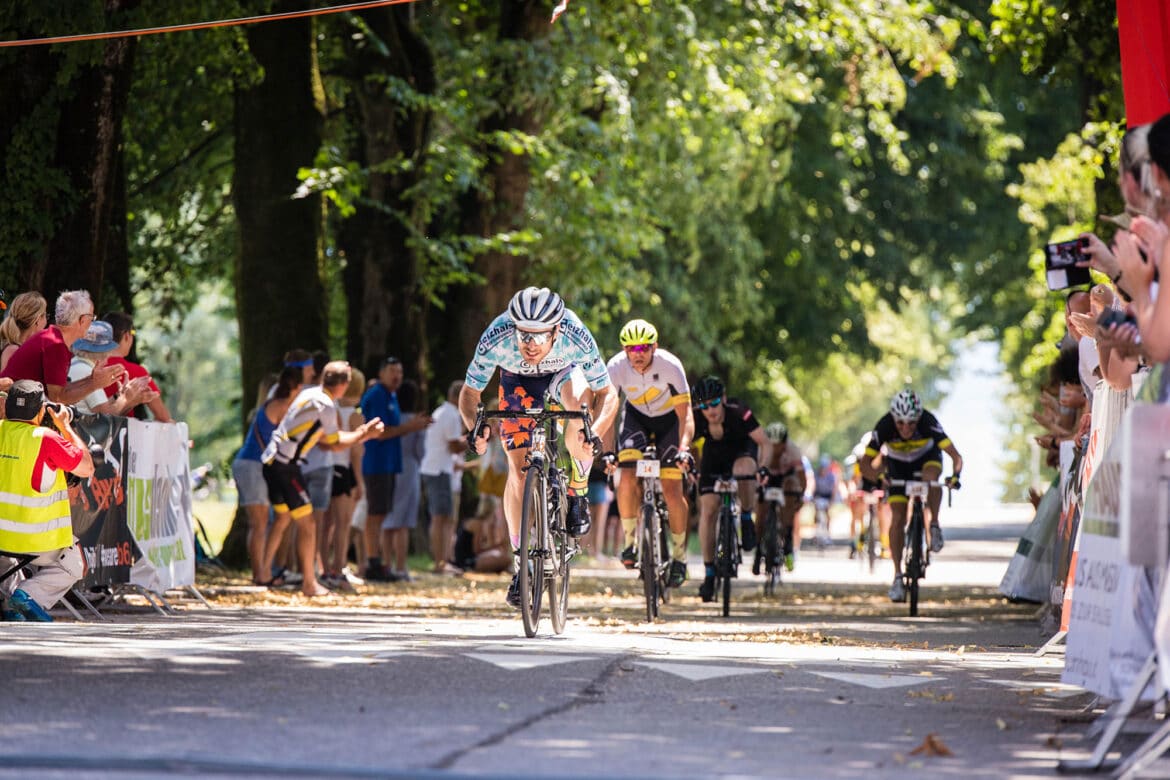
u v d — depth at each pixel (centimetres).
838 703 1881
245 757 1401
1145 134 1597
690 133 7962
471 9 7162
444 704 1745
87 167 4128
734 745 1552
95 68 4112
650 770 1388
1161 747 1442
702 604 4553
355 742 1491
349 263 6762
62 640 2262
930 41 7869
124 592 3372
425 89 6469
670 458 3616
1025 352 13112
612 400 2753
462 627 2978
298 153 5641
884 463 4581
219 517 11481
